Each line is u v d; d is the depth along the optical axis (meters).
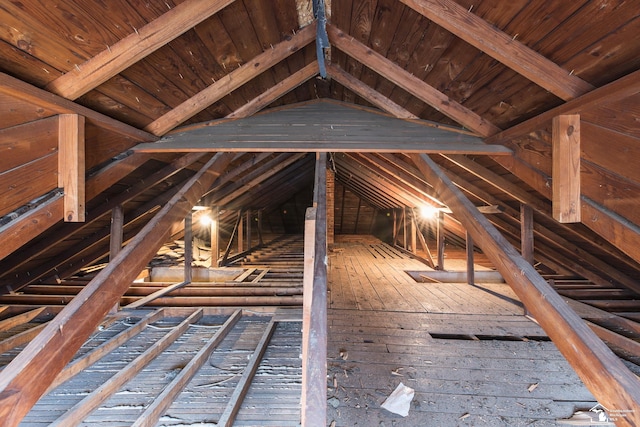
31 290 3.81
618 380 0.87
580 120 1.24
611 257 3.12
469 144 1.89
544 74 1.18
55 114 1.27
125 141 1.73
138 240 1.51
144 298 3.72
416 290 4.00
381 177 5.18
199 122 2.04
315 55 2.02
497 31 1.15
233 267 5.57
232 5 1.29
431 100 1.77
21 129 1.14
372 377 1.98
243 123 2.10
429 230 8.56
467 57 1.40
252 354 2.49
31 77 1.15
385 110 2.16
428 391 1.84
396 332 2.64
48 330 1.06
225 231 8.43
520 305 3.36
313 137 2.06
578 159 1.26
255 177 4.94
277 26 1.56
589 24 0.95
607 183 1.15
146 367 2.36
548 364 2.14
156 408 1.76
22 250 2.77
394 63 1.69
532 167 1.65
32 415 1.81
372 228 11.17
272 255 6.79
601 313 3.05
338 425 1.58
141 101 1.59
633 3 0.82
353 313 3.10
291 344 2.76
